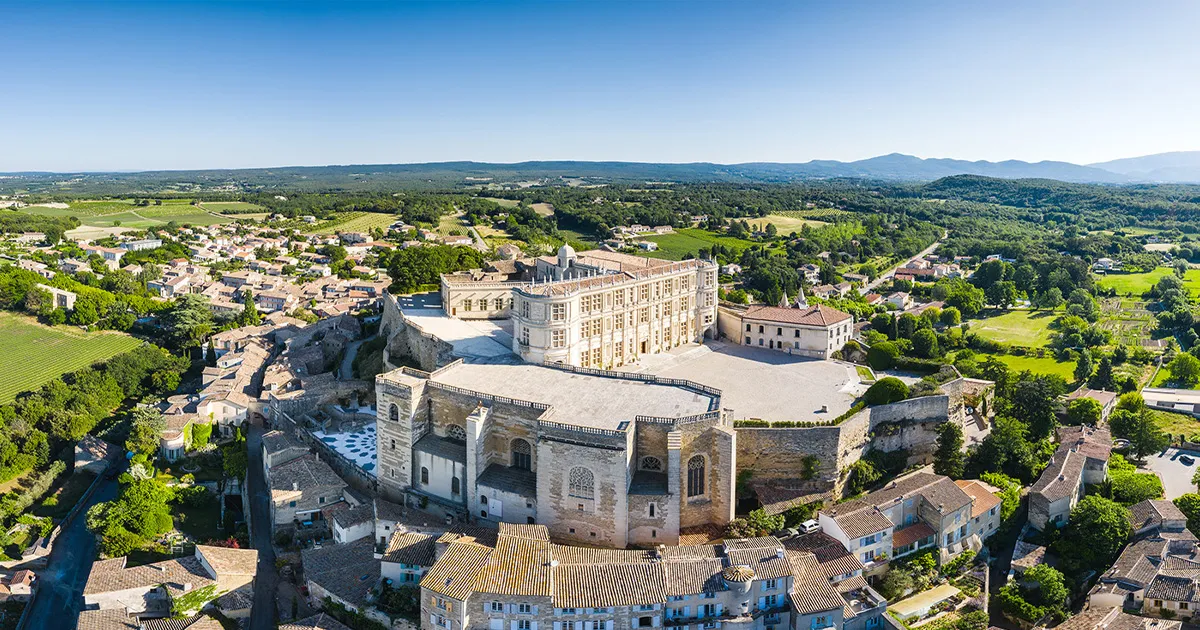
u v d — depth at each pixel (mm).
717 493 117875
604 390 130000
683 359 174125
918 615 106750
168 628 104188
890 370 175500
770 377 160375
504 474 123125
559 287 153625
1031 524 132125
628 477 112688
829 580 103562
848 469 131750
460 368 143000
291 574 120062
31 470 164500
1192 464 166125
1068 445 155000
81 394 192750
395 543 110562
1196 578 113312
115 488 157875
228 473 148875
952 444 139750
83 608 120438
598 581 98562
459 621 95938
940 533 117688
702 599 99125
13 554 135500
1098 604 115250
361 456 147125
